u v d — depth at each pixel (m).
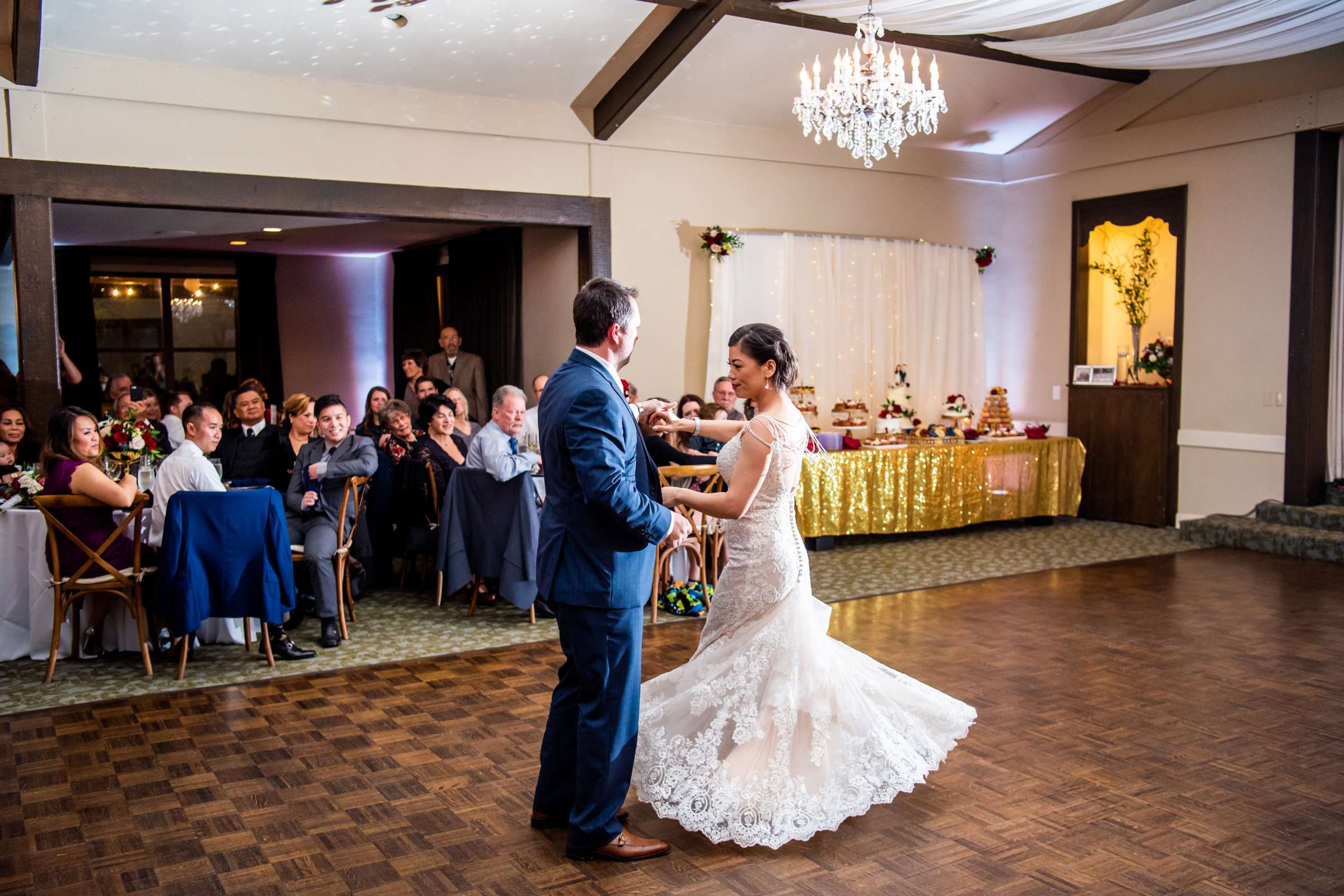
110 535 4.55
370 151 6.74
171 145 6.16
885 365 9.03
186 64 6.14
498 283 9.08
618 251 7.70
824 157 8.59
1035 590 6.21
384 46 6.26
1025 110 8.78
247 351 11.86
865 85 5.57
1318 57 7.34
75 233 9.65
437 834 3.03
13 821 3.14
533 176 7.31
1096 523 8.82
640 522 2.62
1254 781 3.35
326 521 5.19
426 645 5.09
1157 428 8.49
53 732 3.92
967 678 4.48
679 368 8.06
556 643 5.10
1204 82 8.03
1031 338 9.55
